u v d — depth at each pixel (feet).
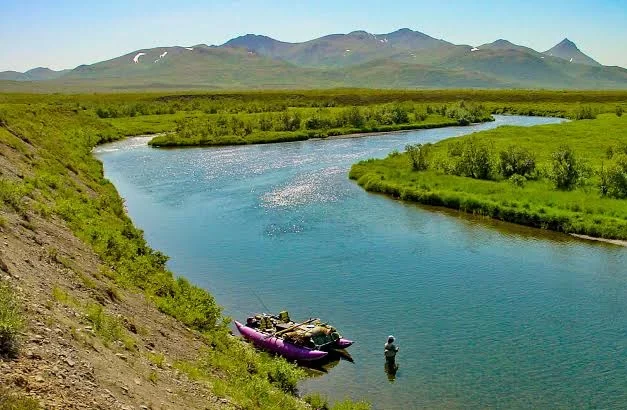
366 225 164.25
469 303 107.45
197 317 84.28
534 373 81.46
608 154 242.99
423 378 80.23
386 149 311.68
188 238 148.77
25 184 106.32
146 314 73.97
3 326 41.57
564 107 552.82
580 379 79.77
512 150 222.69
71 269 72.23
